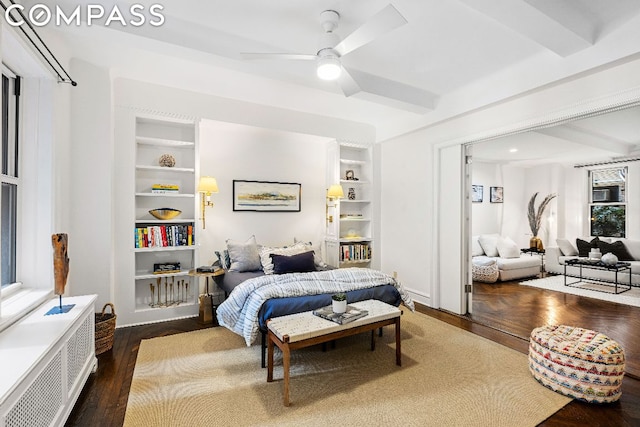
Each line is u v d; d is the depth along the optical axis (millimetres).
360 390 2205
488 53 2842
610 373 2021
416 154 4504
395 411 1970
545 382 2250
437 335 3207
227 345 2965
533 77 2920
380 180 5223
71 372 1957
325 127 4719
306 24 2406
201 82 3494
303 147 5012
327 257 5082
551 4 2086
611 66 2461
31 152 2422
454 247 3961
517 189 7484
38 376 1507
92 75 3066
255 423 1854
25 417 1393
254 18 2336
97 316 2863
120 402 2047
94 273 3059
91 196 3041
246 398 2105
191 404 2033
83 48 2783
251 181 4578
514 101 3229
